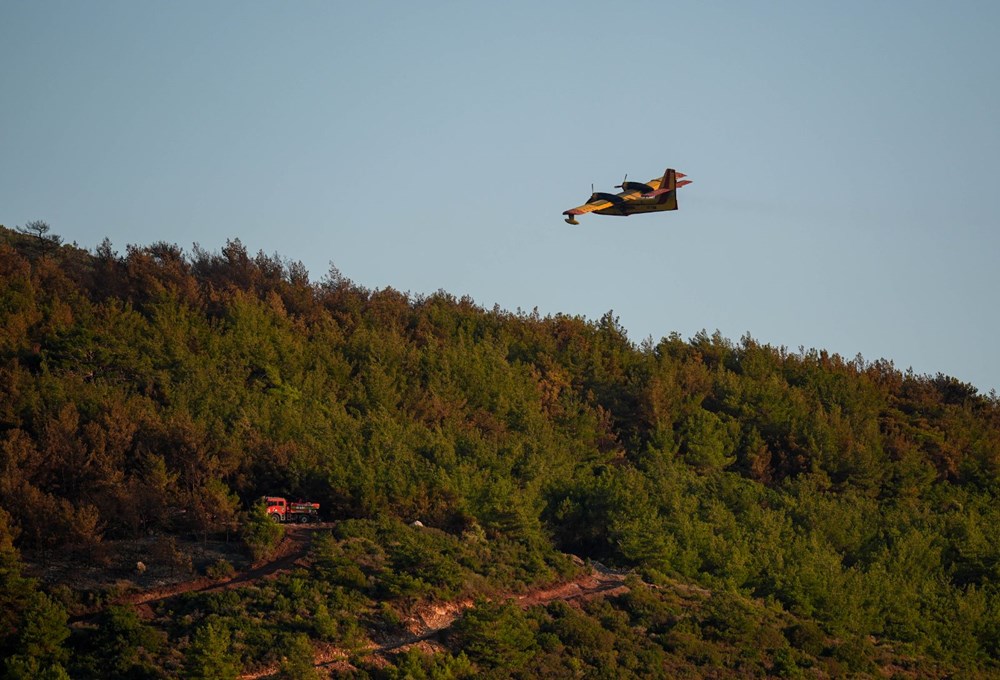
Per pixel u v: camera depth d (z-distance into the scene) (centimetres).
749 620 15438
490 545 16188
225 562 14162
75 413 16912
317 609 13262
